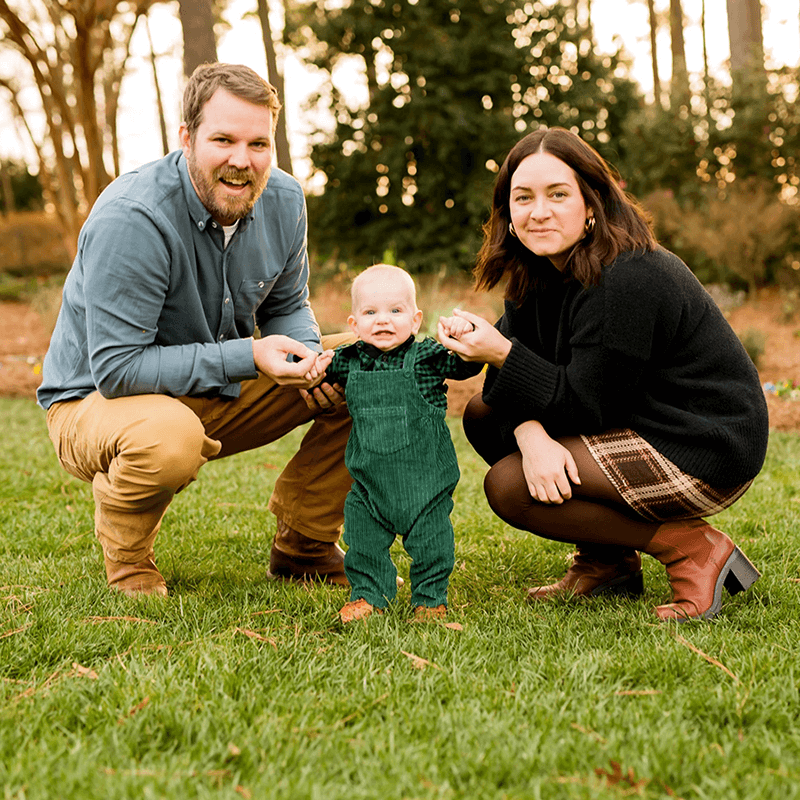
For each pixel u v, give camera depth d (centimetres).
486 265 280
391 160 1551
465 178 1562
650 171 1390
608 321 245
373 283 271
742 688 202
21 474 498
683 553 265
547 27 1563
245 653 226
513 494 269
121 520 281
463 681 210
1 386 932
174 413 268
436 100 1487
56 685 208
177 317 285
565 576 301
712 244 1221
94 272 263
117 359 266
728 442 248
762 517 385
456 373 271
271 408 312
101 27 1468
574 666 214
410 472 261
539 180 246
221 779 165
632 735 181
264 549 360
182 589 301
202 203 272
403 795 161
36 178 3728
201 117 259
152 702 193
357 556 266
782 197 1287
